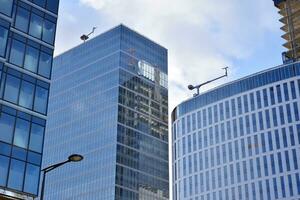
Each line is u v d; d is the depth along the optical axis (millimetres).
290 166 143875
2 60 50844
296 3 165250
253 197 146625
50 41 57469
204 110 170375
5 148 47781
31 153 49781
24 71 52938
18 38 54000
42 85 54094
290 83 153375
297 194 139625
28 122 50875
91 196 182000
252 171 150000
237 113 160750
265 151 150000
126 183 181875
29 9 56656
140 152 193000
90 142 193500
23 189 47625
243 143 155500
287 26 168250
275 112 152750
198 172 162750
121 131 189000
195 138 168750
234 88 165125
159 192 193375
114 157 182250
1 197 45781
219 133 162625
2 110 49062
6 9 53375
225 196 152625
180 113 178375
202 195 158250
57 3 60469
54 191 194750
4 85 50344
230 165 155500
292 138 146625
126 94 197500
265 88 157500
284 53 167000
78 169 191750
